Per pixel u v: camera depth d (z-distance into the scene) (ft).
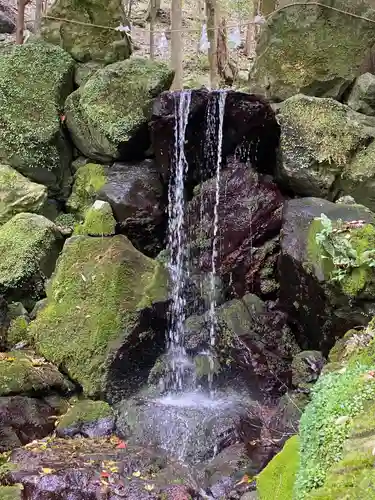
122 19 18.92
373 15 16.60
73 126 17.44
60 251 16.26
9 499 9.06
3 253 15.39
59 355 13.53
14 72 17.58
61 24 18.72
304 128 14.85
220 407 12.53
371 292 10.89
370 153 14.58
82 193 16.97
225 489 9.95
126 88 16.67
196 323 14.56
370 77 16.16
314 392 8.36
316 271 11.59
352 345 10.04
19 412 11.76
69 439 11.66
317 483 6.55
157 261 15.12
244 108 14.33
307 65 16.76
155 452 11.23
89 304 13.98
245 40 32.89
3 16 30.22
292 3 17.57
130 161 16.81
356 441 6.56
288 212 13.24
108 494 9.37
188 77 31.09
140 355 13.79
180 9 24.30
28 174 17.20
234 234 14.92
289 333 13.70
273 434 11.23
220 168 15.38
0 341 13.93
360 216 12.33
